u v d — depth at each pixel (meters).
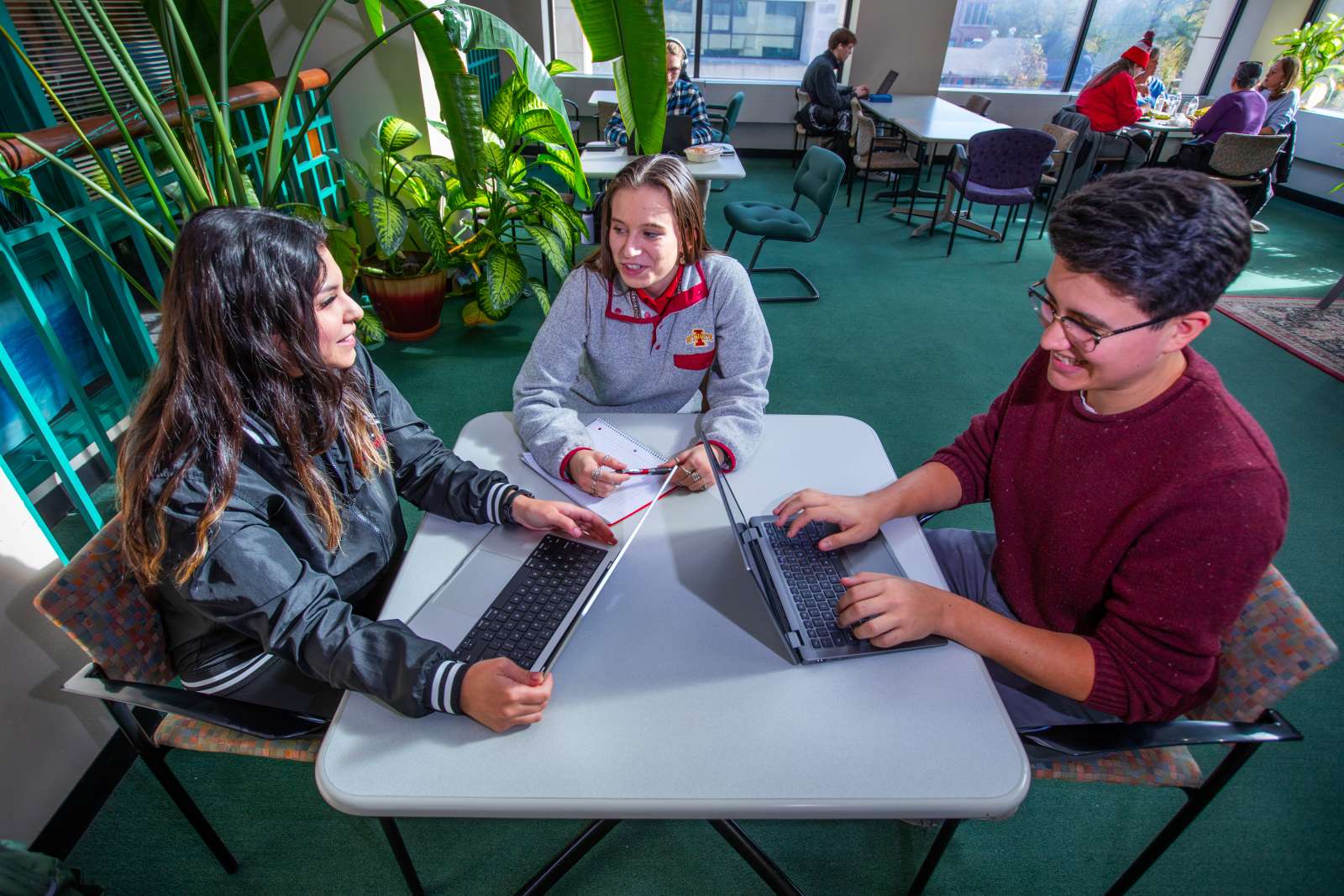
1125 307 0.76
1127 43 6.89
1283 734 0.91
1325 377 3.22
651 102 2.54
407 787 0.74
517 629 0.91
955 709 0.83
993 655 0.91
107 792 1.42
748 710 0.82
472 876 1.32
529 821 1.41
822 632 0.92
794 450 1.30
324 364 0.94
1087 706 1.07
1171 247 0.71
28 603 1.26
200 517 0.84
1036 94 7.02
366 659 0.83
